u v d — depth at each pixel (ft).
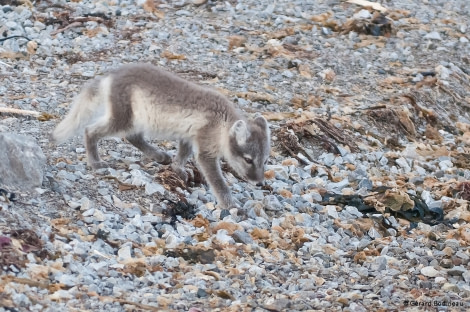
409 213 76.89
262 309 56.59
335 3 125.49
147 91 70.38
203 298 57.21
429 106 103.09
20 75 93.86
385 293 61.41
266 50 107.34
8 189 64.18
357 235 71.77
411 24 123.13
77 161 73.36
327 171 82.99
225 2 120.26
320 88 100.58
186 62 101.91
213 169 71.67
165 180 72.79
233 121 71.56
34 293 53.06
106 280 56.95
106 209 66.49
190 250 63.46
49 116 82.69
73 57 100.42
